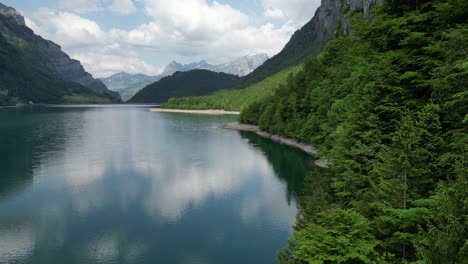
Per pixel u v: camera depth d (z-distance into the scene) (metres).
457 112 21.02
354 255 15.93
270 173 63.69
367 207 22.83
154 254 33.34
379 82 30.16
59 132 126.00
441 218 14.57
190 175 63.38
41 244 35.56
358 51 42.31
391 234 19.53
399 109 27.45
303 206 32.81
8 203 48.09
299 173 62.56
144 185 57.09
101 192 53.31
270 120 118.50
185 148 93.19
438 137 21.17
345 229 17.77
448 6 25.77
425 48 25.03
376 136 28.09
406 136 20.33
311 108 82.19
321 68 90.44
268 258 32.38
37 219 42.25
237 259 32.09
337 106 48.69
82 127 145.38
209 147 94.69
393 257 17.98
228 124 157.38
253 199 49.03
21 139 106.19
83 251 34.09
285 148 90.56
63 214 44.00
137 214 43.84
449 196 14.16
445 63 21.89
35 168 68.25
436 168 20.31
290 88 115.62
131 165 71.75
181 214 43.91
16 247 34.88
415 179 20.14
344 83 53.25
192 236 37.34
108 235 37.72
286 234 37.28
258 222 40.72
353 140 31.03
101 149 90.56
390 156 20.56
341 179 30.25
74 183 58.16
